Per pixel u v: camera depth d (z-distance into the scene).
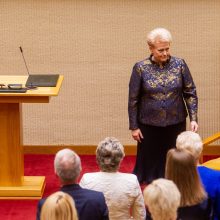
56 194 5.05
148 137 9.45
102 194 6.02
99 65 12.38
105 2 12.12
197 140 6.59
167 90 9.20
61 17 12.18
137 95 9.31
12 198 10.12
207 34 12.22
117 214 6.63
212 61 12.32
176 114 9.30
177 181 5.82
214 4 12.11
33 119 12.59
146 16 12.18
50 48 12.29
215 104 12.48
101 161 6.58
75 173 6.00
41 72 12.39
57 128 12.64
